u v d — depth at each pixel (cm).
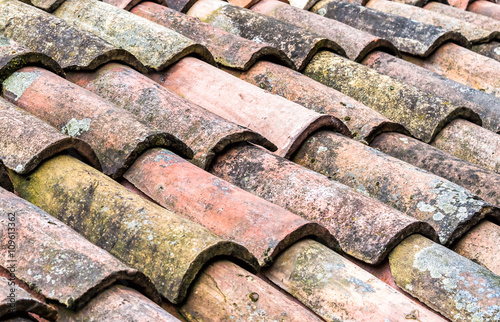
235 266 173
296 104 262
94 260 155
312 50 326
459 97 321
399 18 382
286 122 253
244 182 223
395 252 196
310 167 245
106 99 251
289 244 187
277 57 312
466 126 289
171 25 333
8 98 237
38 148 199
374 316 170
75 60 264
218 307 164
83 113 225
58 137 202
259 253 183
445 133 288
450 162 254
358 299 173
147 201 189
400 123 289
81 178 195
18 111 214
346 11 398
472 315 175
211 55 298
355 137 268
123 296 153
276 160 228
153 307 153
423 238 200
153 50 289
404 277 189
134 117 224
